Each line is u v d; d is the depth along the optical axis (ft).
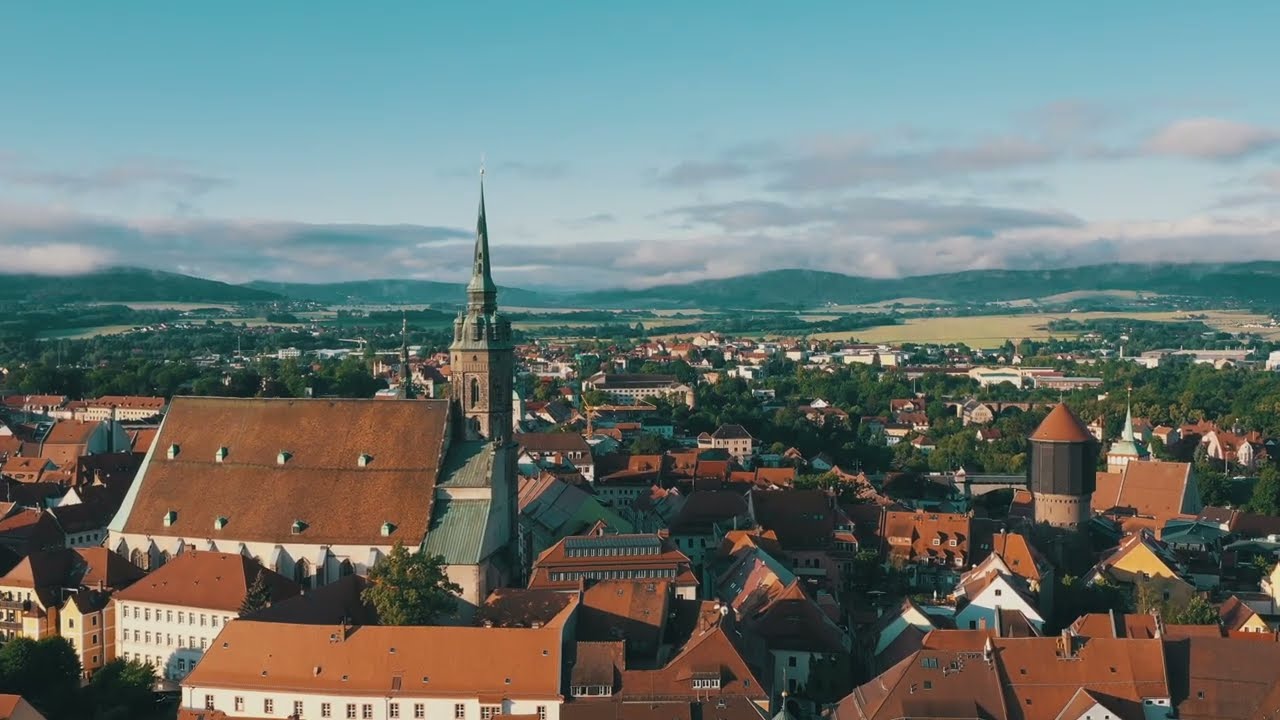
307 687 415.23
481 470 558.15
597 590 488.85
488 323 608.19
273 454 579.48
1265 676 434.71
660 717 398.83
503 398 613.11
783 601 516.32
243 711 418.72
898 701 421.59
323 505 558.56
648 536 600.80
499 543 574.97
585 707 401.29
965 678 430.20
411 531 545.03
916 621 506.48
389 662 419.95
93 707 459.73
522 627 465.06
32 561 543.80
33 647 473.67
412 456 565.94
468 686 412.98
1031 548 631.56
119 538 576.61
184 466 585.63
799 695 495.00
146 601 517.55
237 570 518.78
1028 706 425.28
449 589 504.43
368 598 490.08
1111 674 432.66
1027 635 506.89
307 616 462.19
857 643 556.92
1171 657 444.96
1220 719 426.10
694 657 431.43
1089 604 625.00
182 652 513.04
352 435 577.84
